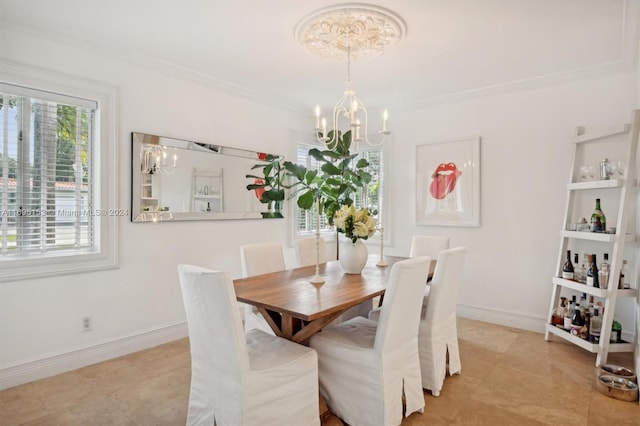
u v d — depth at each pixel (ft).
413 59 9.66
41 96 8.21
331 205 13.85
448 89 12.07
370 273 8.62
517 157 11.57
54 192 8.51
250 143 12.73
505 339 10.53
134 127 9.66
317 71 10.56
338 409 6.52
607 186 9.00
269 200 13.28
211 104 11.50
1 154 7.81
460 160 12.65
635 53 9.10
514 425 6.40
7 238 7.89
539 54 9.32
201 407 5.81
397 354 6.34
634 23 7.72
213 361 5.55
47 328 8.21
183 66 10.18
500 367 8.71
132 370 8.53
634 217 9.45
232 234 12.12
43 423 6.43
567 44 8.76
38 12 7.35
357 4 7.07
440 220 13.09
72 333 8.58
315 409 6.07
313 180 13.52
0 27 7.59
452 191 12.82
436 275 7.59
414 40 8.54
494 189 12.00
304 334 6.57
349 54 9.18
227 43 8.77
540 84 11.07
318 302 6.07
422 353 7.57
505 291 11.80
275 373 5.55
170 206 10.37
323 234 15.74
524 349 9.80
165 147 10.26
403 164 14.08
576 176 10.38
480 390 7.62
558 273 10.32
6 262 7.68
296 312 5.55
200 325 5.59
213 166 11.48
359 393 6.25
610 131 9.23
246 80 11.32
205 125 11.32
